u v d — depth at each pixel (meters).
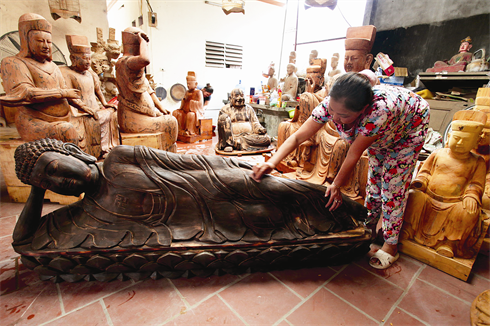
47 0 4.39
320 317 1.35
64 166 1.39
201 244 1.48
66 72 2.71
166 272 1.54
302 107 2.79
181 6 6.23
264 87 5.97
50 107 2.27
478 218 1.60
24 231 1.42
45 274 1.44
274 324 1.30
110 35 4.49
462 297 1.51
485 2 3.75
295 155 2.94
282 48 7.61
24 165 1.36
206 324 1.28
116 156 1.53
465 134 1.59
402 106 1.32
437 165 1.78
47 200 2.51
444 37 4.22
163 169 1.55
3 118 3.55
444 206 1.70
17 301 1.36
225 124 4.03
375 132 1.27
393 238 1.74
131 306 1.37
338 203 1.61
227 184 1.56
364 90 1.08
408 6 4.55
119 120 3.23
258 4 7.37
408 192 1.77
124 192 1.49
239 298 1.45
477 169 1.66
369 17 5.09
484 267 1.80
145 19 6.07
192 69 6.80
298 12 6.79
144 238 1.44
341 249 1.64
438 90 3.87
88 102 2.88
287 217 1.64
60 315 1.29
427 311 1.41
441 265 1.72
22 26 2.12
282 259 1.58
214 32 6.88
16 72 2.10
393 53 4.88
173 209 1.54
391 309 1.42
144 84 3.18
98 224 1.48
